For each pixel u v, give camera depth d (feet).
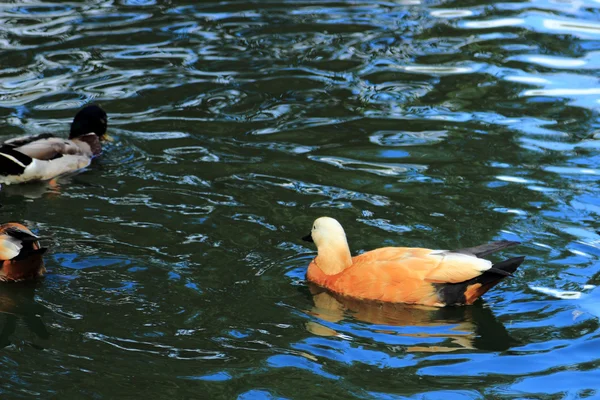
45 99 47.50
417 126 44.42
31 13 60.80
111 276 30.40
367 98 47.98
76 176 39.93
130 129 44.19
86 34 56.80
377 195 36.78
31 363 25.40
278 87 49.39
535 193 36.91
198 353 26.05
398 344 26.76
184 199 36.63
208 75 50.83
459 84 49.93
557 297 29.19
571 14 61.57
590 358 25.70
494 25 59.41
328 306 29.14
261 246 32.73
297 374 25.03
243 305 28.84
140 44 55.36
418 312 28.89
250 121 45.03
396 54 54.24
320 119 45.27
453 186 37.63
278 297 29.48
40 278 30.37
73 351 26.07
